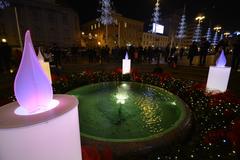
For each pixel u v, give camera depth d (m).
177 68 9.41
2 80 6.45
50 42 31.09
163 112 3.25
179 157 1.79
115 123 2.82
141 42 47.59
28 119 0.73
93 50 13.20
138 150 1.94
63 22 32.28
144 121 2.90
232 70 7.14
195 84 4.52
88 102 3.77
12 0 25.38
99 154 1.79
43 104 0.86
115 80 5.97
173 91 4.59
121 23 41.06
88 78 5.58
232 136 2.00
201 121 2.70
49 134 0.78
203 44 8.95
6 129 0.68
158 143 2.04
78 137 1.01
